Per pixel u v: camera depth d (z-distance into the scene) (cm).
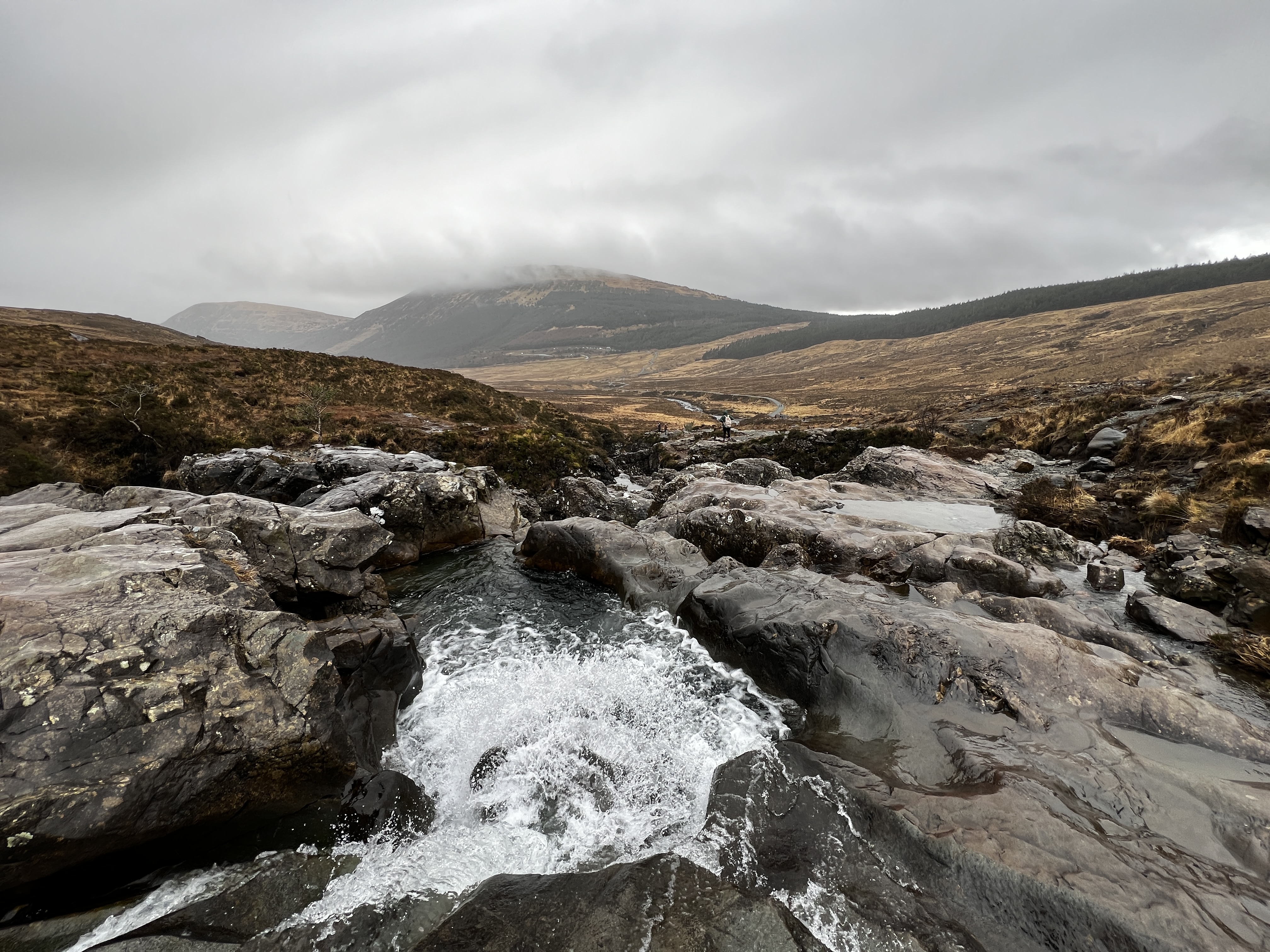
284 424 3691
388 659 948
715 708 899
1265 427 1778
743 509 1700
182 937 491
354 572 1182
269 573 1049
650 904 520
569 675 1046
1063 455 2777
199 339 12781
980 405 5275
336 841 644
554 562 1611
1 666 551
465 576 1595
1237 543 1218
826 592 1054
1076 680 764
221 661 659
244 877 582
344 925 525
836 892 532
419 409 4656
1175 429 2117
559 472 3741
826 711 833
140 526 982
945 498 2033
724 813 642
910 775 669
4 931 492
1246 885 485
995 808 573
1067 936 464
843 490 2058
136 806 532
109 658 599
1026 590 1170
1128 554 1461
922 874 538
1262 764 641
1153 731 692
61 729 534
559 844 646
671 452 4166
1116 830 547
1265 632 949
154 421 3148
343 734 711
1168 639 983
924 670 812
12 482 2344
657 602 1286
